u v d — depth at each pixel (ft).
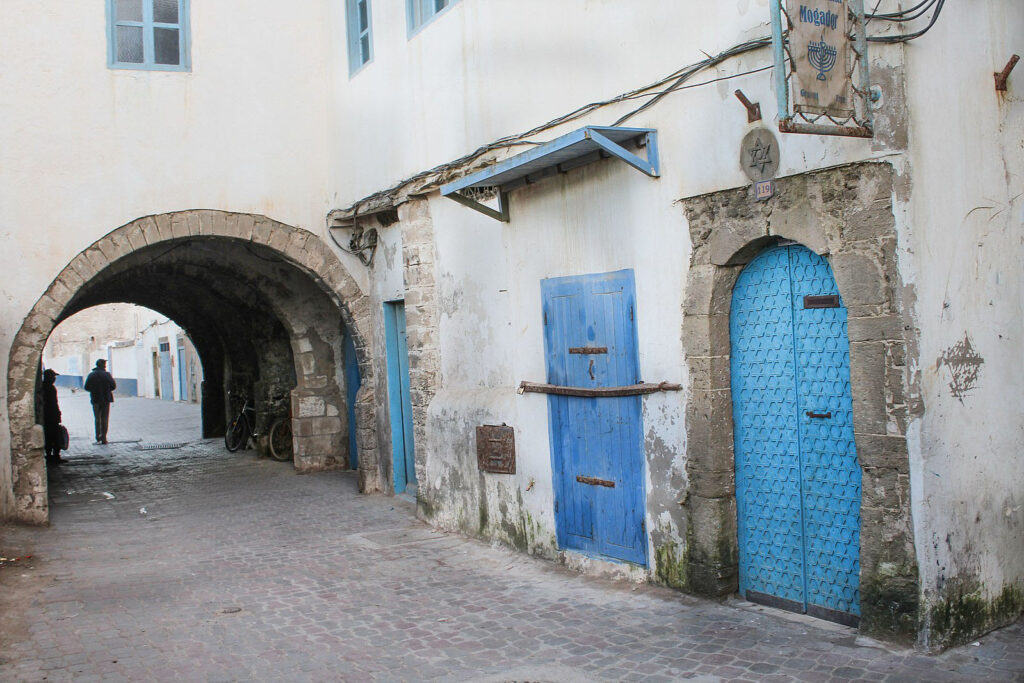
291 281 41.83
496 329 26.66
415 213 30.42
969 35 16.70
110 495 38.96
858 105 15.49
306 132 36.63
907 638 15.69
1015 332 17.47
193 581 23.95
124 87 33.40
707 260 19.02
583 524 22.97
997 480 17.04
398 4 30.99
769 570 18.85
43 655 18.01
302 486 39.32
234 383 55.31
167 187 34.01
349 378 43.27
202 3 34.88
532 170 23.20
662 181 20.07
